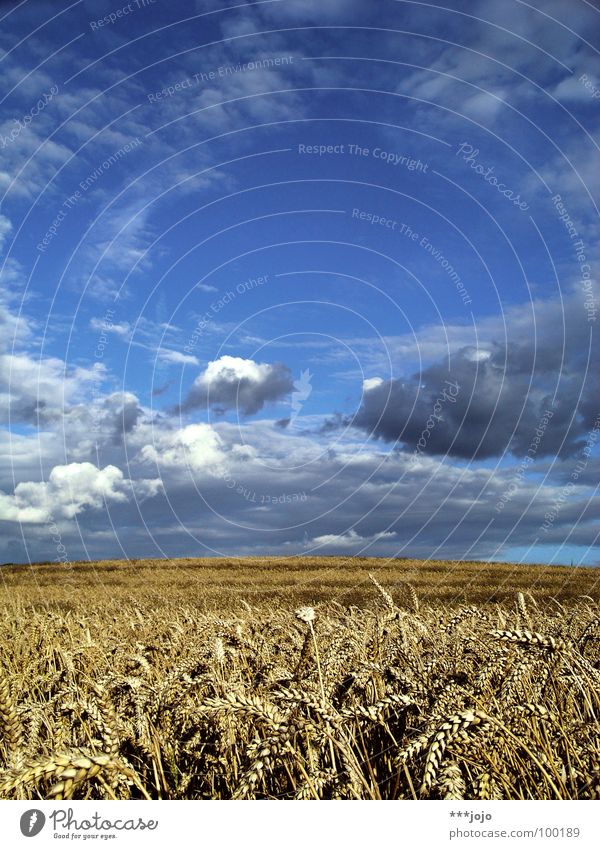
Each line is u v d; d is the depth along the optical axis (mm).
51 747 3006
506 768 2639
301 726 2477
